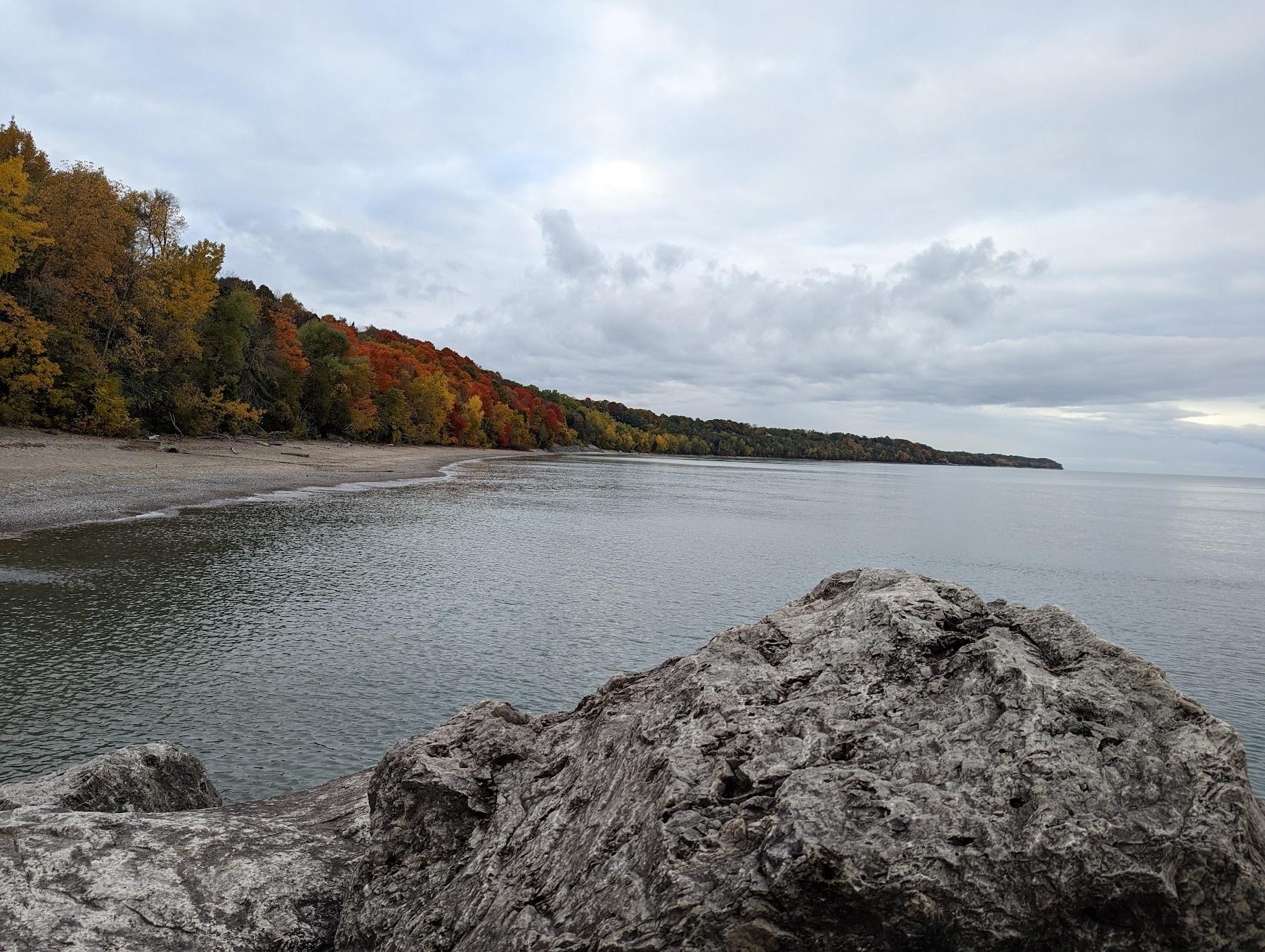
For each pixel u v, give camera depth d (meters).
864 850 2.64
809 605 5.05
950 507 86.38
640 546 38.69
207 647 17.03
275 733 13.15
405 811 4.02
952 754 3.10
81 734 12.33
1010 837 2.71
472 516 45.28
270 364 91.25
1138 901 2.55
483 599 24.30
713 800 3.11
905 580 4.72
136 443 59.97
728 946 2.60
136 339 64.62
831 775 3.03
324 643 18.20
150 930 3.53
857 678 3.73
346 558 28.58
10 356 55.81
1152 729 3.05
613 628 22.19
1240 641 26.00
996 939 2.57
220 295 81.81
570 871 3.14
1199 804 2.67
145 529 29.86
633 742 3.76
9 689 13.81
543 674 17.59
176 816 4.61
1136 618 29.55
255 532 31.77
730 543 42.69
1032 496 127.62
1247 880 2.52
